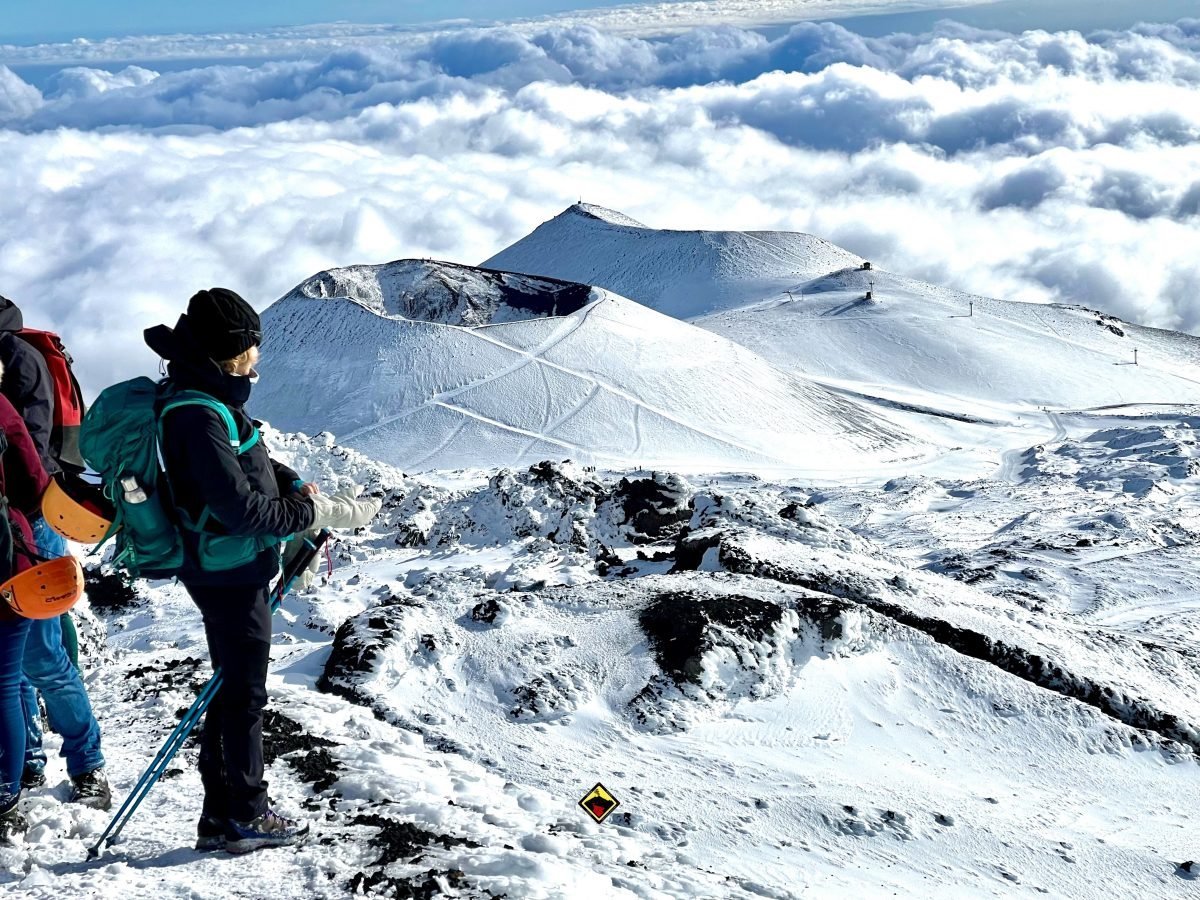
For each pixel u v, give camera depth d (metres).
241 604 3.88
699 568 12.37
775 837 6.70
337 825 4.84
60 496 3.71
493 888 4.17
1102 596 18.81
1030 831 7.42
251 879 4.00
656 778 7.46
